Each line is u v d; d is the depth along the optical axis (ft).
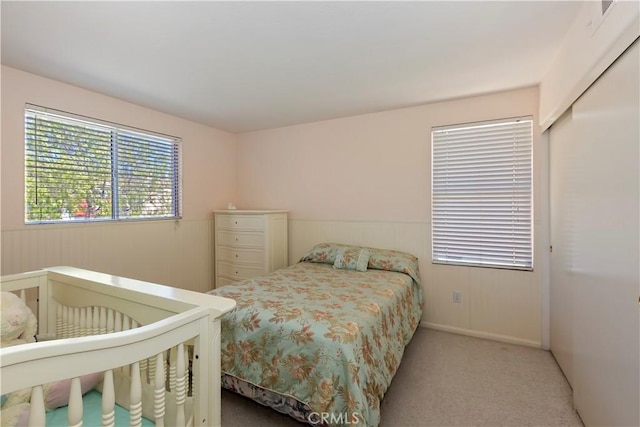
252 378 5.42
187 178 11.44
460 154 9.48
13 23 5.29
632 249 3.97
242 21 5.32
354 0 4.80
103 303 4.65
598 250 4.92
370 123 10.85
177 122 11.07
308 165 12.12
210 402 3.71
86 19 5.20
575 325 5.90
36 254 7.41
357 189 11.14
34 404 2.26
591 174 5.19
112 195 9.11
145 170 10.05
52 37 5.76
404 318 7.56
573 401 5.97
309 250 12.09
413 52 6.49
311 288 7.42
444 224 9.78
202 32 5.65
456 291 9.57
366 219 10.99
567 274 6.74
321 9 5.02
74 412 2.42
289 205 12.59
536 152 8.45
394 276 8.65
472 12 5.15
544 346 8.38
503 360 7.80
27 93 7.26
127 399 3.85
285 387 5.08
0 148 6.86
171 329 3.17
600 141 4.84
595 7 4.50
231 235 11.75
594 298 5.07
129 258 9.43
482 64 7.06
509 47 6.29
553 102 6.83
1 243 6.89
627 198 4.09
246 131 13.38
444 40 6.02
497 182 9.01
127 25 5.39
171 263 10.77
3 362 2.08
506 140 8.87
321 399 4.64
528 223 8.64
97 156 8.73
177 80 7.85
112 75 7.50
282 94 8.91
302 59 6.77
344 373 4.62
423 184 10.02
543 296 8.37
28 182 7.33
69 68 7.09
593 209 5.12
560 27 5.57
